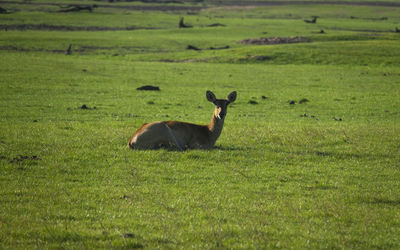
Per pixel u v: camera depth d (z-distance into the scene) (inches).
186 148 1299.2
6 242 656.4
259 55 5910.4
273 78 4330.7
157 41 7805.1
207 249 661.3
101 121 2080.5
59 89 3191.4
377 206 900.0
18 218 750.5
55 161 1143.0
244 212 829.2
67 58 5487.2
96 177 1029.8
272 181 1051.9
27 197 865.5
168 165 1133.7
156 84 3757.4
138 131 1293.1
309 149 1411.2
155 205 852.0
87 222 753.6
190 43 7706.7
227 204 869.2
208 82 3961.6
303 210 852.0
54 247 649.6
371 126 2011.6
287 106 2878.9
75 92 3129.9
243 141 1498.5
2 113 2193.7
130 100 2925.7
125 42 7534.5
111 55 6102.4
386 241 719.1
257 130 1729.8
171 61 5831.7
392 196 960.3
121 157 1198.3
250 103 2977.4
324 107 2859.3
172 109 2655.0
